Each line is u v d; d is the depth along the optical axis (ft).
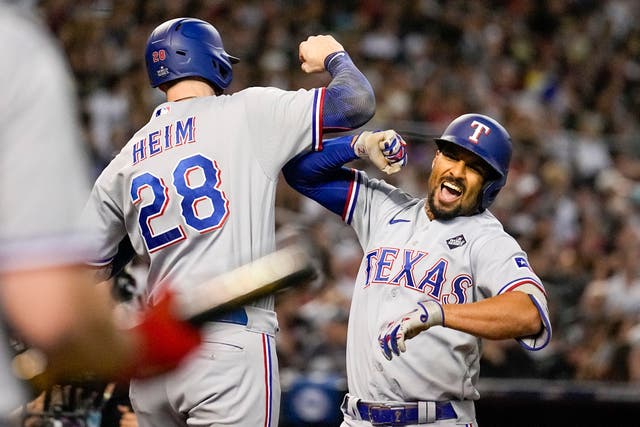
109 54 141.90
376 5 165.58
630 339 99.30
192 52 48.26
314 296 102.12
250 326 45.91
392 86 149.18
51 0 145.38
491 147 48.11
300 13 161.48
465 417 48.75
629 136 159.02
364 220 51.72
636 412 83.41
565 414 83.35
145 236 47.44
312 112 46.91
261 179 47.11
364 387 49.03
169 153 47.16
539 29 179.22
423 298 47.96
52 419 51.47
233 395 45.42
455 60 162.09
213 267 45.98
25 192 18.13
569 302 105.91
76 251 17.74
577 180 129.08
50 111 18.61
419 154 123.95
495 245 47.65
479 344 49.19
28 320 17.39
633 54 180.96
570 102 164.25
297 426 82.07
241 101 47.70
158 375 19.52
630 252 114.52
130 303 54.19
